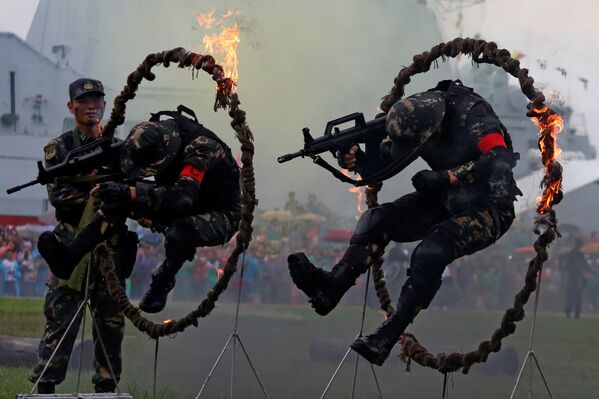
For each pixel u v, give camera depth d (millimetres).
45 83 29984
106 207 6664
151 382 9797
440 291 24125
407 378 11094
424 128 6438
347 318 19359
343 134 6797
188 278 24422
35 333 12883
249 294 25219
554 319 24125
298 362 11938
